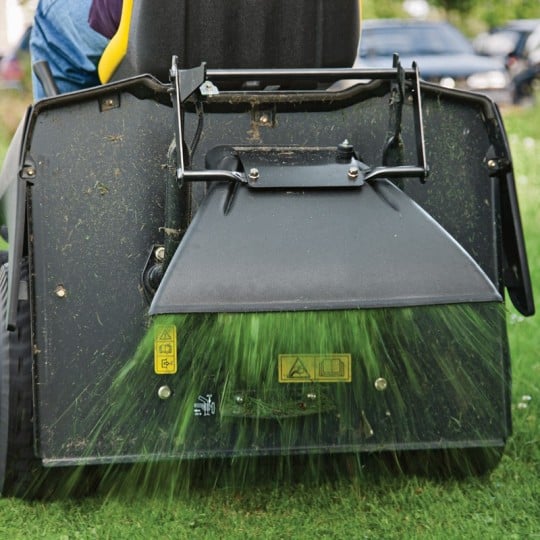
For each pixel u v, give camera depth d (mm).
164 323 6340
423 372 6555
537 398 8516
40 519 6641
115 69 7301
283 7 7035
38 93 8461
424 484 7059
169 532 6418
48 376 6500
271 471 7098
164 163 6582
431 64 26406
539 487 7023
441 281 5773
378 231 5879
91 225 6516
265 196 5953
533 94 27797
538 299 11203
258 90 7051
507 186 6820
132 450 6523
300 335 6168
